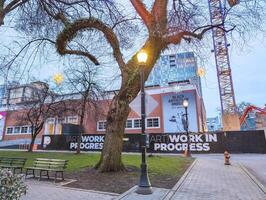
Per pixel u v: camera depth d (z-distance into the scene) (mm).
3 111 48344
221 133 25719
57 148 32875
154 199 6875
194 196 7305
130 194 7414
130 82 11961
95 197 6992
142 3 12430
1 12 7680
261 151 24312
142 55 8938
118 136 11594
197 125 33125
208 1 11852
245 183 9422
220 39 38469
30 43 9617
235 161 17469
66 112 26953
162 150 27109
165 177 10383
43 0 9016
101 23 10891
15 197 3906
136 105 18516
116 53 12516
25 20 9102
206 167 14211
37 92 27219
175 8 11773
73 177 10180
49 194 7262
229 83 45500
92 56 12500
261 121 40281
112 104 12039
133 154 22906
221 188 8477
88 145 30672
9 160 12969
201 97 41344
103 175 10461
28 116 29016
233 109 43656
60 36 10266
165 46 12617
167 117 34906
